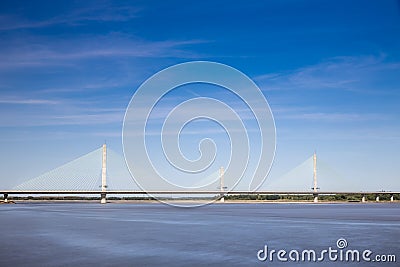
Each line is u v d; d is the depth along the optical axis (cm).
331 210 6169
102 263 1536
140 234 2472
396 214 4828
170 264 1523
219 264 1528
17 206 7762
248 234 2470
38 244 2020
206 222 3412
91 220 3656
